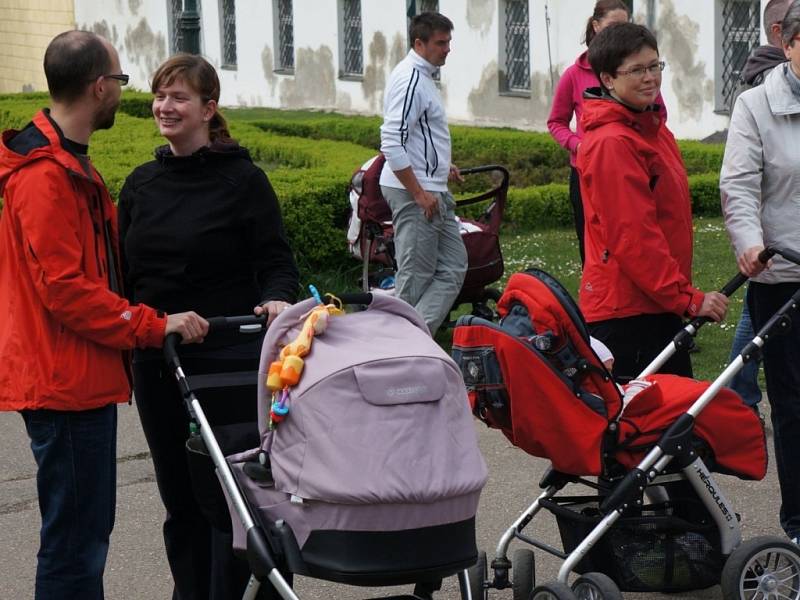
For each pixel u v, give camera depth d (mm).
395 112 8391
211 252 4922
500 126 23312
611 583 4844
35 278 4391
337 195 11078
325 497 4062
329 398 4113
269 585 4734
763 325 5770
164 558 6109
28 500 6855
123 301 4516
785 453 5754
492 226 9164
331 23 27250
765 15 7297
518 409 4910
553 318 4902
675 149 5719
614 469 5109
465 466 4168
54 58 4465
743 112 5680
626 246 5391
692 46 19422
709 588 5605
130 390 4703
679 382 5227
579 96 9188
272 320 4691
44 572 4598
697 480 5047
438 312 8633
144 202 4977
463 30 23938
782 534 6113
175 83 4848
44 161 4406
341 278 11109
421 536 4109
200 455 4652
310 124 22094
